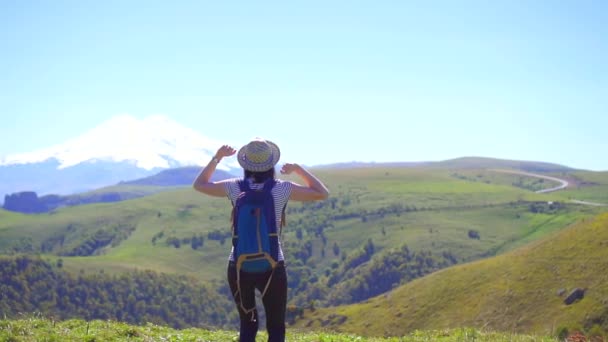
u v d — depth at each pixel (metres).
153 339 11.78
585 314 73.75
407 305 102.00
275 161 7.32
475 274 100.62
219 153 7.59
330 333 14.68
